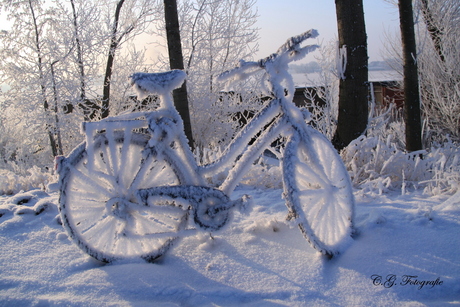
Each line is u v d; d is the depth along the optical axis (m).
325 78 7.03
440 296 2.17
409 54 5.53
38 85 8.34
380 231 2.85
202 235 2.95
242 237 2.96
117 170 2.58
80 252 2.81
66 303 2.16
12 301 2.20
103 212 2.64
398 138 8.02
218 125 9.52
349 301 2.13
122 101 9.26
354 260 2.53
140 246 2.67
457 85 8.59
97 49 8.59
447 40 9.09
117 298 2.22
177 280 2.39
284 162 2.56
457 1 9.55
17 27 8.38
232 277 2.40
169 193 2.50
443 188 3.88
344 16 4.79
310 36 2.45
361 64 4.86
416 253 2.54
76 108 8.72
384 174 4.35
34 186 4.94
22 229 3.29
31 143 9.58
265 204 3.81
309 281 2.32
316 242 2.53
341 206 2.86
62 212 2.58
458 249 2.53
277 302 2.14
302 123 2.74
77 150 2.62
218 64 9.56
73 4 8.58
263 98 10.05
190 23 9.21
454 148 5.00
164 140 2.61
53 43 8.15
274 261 2.57
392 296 2.16
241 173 2.68
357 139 4.57
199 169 2.70
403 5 5.43
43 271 2.54
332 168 2.96
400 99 10.38
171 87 2.64
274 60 2.62
